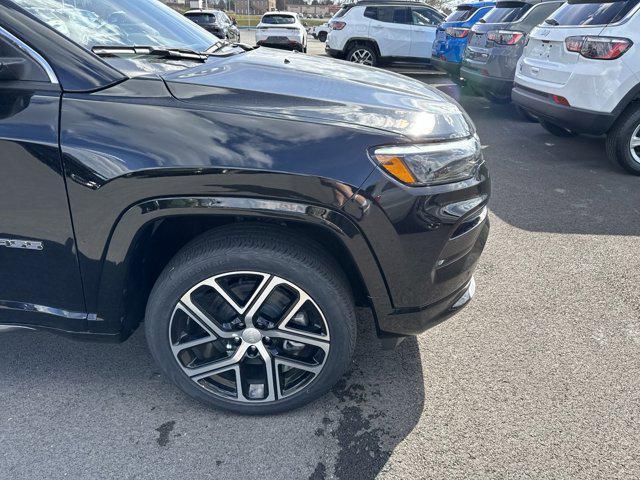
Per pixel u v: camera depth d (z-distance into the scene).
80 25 2.01
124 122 1.57
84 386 2.08
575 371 2.25
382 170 1.60
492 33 6.73
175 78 1.75
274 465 1.75
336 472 1.73
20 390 2.05
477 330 2.53
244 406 1.91
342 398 2.07
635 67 4.26
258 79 1.91
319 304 1.72
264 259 1.65
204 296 1.79
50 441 1.82
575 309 2.73
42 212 1.62
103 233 1.62
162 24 2.54
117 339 1.85
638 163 4.78
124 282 1.72
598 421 1.97
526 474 1.74
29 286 1.76
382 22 10.48
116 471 1.71
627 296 2.86
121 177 1.55
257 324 1.79
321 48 21.36
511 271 3.12
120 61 1.82
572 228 3.74
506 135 6.52
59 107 1.57
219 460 1.77
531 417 1.99
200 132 1.57
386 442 1.86
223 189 1.56
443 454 1.81
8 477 1.67
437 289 1.80
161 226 1.77
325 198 1.57
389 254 1.67
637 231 3.70
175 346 1.83
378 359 2.30
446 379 2.19
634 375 2.23
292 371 1.95
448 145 1.75
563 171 5.04
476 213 1.84
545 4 6.38
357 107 1.75
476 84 7.19
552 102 4.80
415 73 11.37
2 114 1.57
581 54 4.47
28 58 1.58
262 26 15.89
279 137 1.58
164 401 2.02
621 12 4.26
